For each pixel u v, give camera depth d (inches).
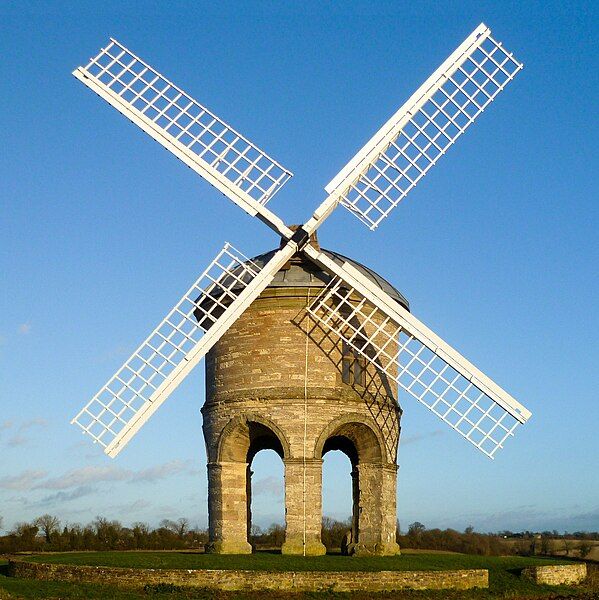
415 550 1969.7
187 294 1397.6
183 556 1397.6
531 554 2329.0
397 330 1433.3
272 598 1195.9
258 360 1466.5
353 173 1390.3
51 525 2628.0
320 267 1437.0
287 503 1427.2
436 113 1457.9
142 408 1337.4
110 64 1405.0
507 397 1384.1
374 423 1475.1
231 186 1380.4
